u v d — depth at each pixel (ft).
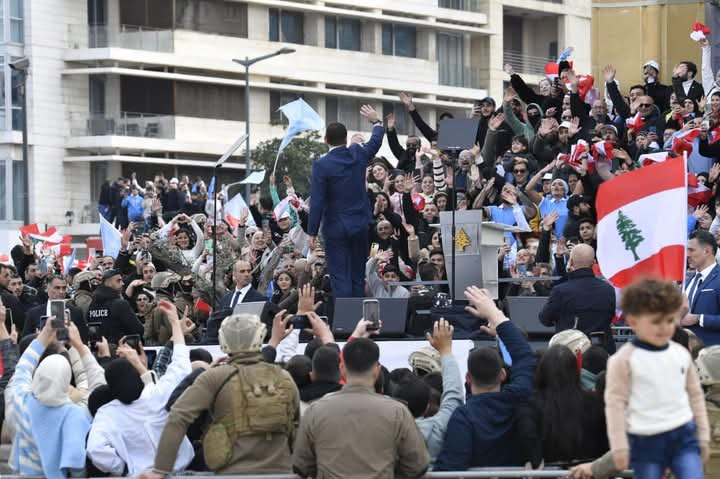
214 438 33.73
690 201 69.10
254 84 228.02
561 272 60.49
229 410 33.76
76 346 40.57
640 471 28.37
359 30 241.96
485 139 81.92
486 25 252.42
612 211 46.11
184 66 221.87
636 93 82.84
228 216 86.89
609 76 85.97
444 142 52.39
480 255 53.26
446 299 54.95
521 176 75.61
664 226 45.27
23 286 69.36
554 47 258.57
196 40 223.71
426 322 50.93
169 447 33.40
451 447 33.76
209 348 53.16
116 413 36.88
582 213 67.10
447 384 35.17
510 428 33.94
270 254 71.46
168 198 133.90
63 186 215.10
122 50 215.92
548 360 33.88
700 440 28.32
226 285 71.20
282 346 42.78
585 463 33.09
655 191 45.44
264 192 206.49
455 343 48.70
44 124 213.46
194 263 71.61
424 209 73.51
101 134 216.13
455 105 250.37
